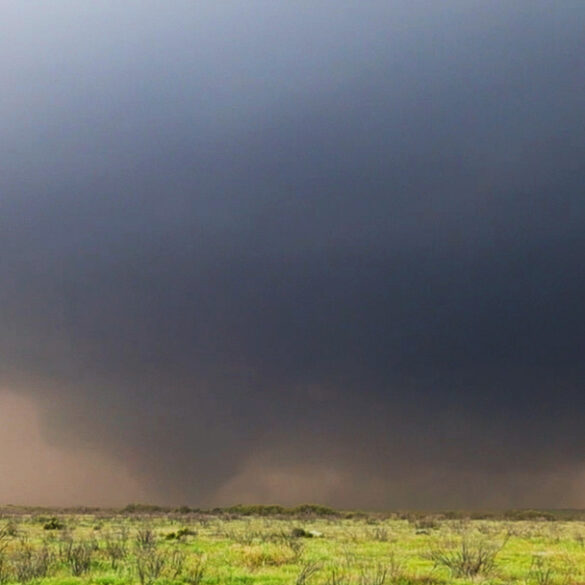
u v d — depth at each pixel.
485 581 20.42
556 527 67.12
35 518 75.56
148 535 32.59
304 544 34.22
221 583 19.81
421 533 48.38
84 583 19.20
